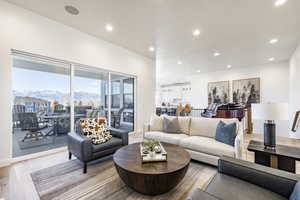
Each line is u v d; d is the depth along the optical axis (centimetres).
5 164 251
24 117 296
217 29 330
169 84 991
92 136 267
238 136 233
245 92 659
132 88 512
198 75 829
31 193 177
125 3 250
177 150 224
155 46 436
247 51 466
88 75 393
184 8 260
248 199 107
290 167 176
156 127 365
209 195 96
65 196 171
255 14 271
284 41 387
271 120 193
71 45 338
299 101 415
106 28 338
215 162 238
